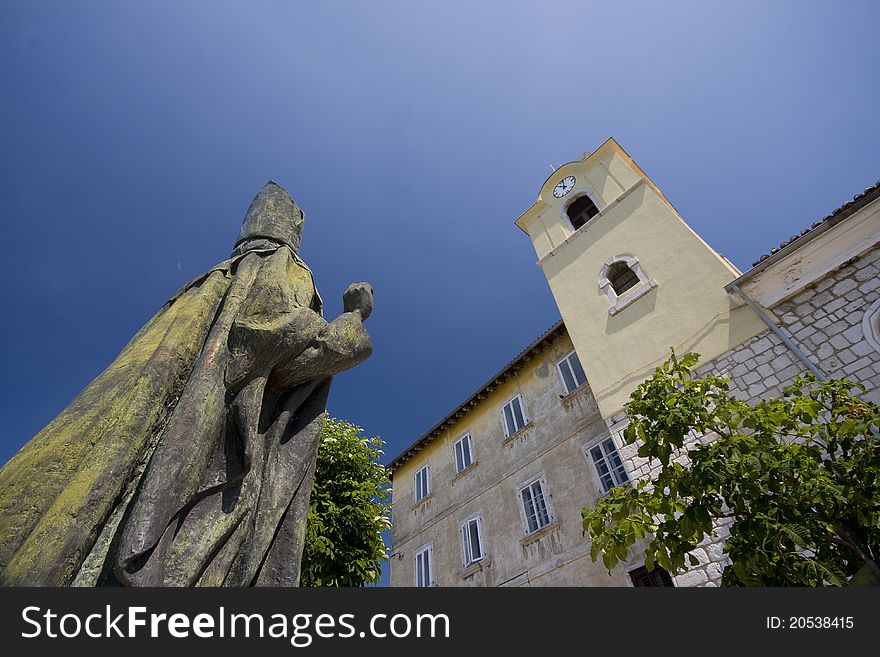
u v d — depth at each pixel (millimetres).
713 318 9664
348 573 7480
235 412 2432
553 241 14883
